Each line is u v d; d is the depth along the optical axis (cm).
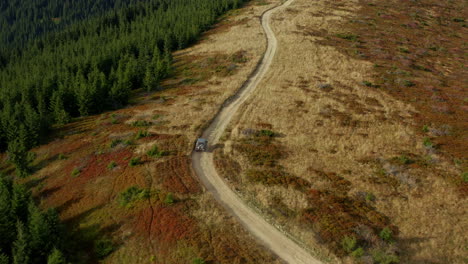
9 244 3062
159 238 3048
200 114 5266
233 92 5966
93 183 3953
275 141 4459
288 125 4816
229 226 3120
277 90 5903
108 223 3312
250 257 2803
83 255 3016
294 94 5722
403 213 3228
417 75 6375
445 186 3550
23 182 4412
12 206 3425
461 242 2898
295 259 2809
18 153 4569
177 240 2997
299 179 3691
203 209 3334
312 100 5478
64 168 4469
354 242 2822
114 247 3045
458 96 5566
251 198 3488
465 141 4309
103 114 5969
